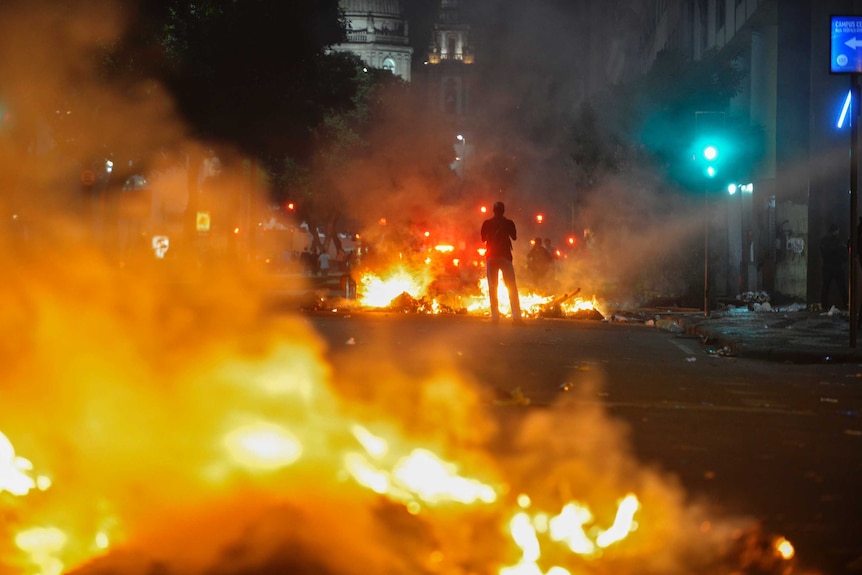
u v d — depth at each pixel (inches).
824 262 2306.8
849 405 890.1
